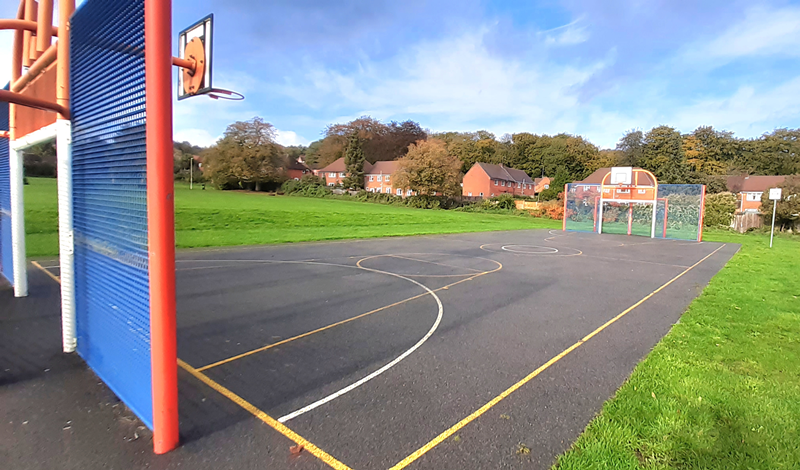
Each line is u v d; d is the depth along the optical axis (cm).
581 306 740
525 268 1133
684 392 395
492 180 6334
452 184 4934
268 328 571
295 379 416
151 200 268
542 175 7838
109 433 312
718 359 481
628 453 298
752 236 2606
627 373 450
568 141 7519
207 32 328
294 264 1073
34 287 731
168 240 276
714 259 1438
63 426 319
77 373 409
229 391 387
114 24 309
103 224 356
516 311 695
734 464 288
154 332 279
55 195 2381
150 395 297
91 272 391
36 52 482
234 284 832
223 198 3909
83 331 423
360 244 1545
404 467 282
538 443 314
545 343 542
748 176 5678
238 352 484
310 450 298
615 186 2488
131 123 293
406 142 8450
